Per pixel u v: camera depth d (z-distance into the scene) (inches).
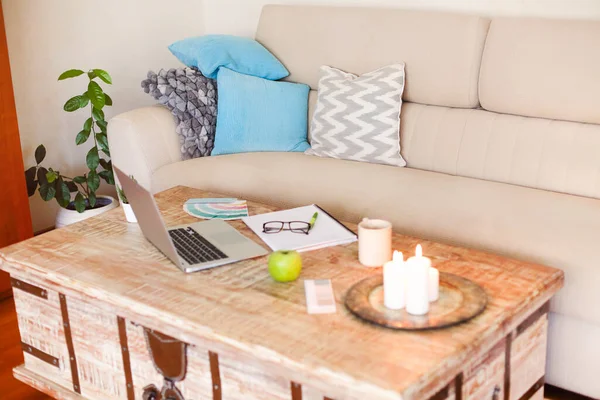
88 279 70.3
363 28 114.0
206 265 70.9
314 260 71.9
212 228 80.6
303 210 84.7
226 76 117.2
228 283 67.7
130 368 70.9
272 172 106.7
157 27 146.6
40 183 120.2
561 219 84.4
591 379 77.6
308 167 107.5
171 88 116.3
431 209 90.5
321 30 118.6
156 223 70.9
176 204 90.2
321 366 53.6
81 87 136.3
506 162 100.6
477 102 106.0
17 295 80.1
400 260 62.3
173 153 116.0
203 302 64.3
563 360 79.2
